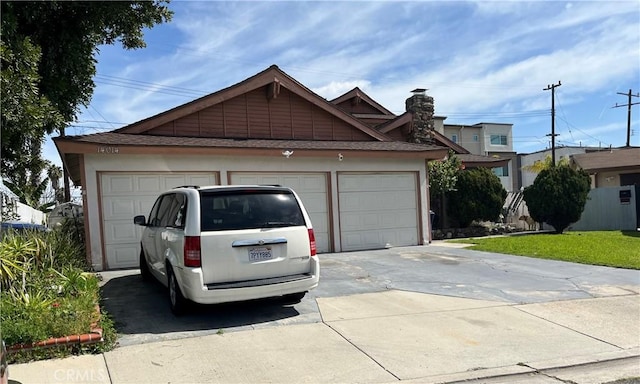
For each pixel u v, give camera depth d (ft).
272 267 19.98
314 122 46.83
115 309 21.90
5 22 30.14
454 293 24.68
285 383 13.98
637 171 83.51
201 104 41.57
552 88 116.06
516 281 27.50
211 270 18.94
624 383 14.32
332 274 29.63
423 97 60.75
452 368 15.21
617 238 49.29
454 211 58.08
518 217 66.95
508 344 17.42
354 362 15.57
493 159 67.00
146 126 39.73
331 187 40.91
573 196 56.70
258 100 44.57
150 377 14.28
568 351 16.85
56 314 17.21
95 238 33.12
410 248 42.47
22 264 21.62
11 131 31.22
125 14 42.83
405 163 44.16
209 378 14.25
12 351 15.25
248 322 19.79
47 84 39.42
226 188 20.51
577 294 24.53
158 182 35.24
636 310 21.72
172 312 21.02
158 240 23.50
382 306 22.24
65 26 40.09
